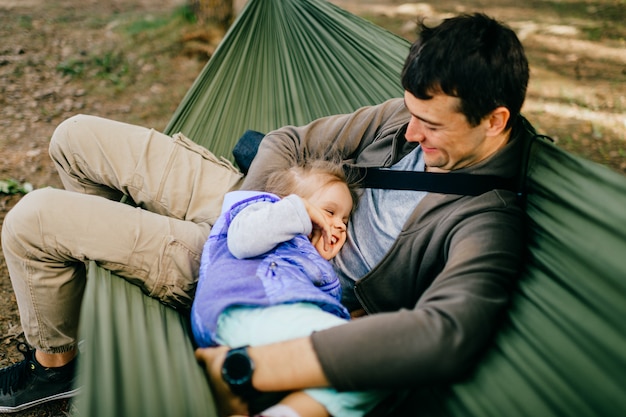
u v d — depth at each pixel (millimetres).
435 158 1274
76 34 5125
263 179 1603
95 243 1383
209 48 4688
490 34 1134
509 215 1209
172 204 1651
